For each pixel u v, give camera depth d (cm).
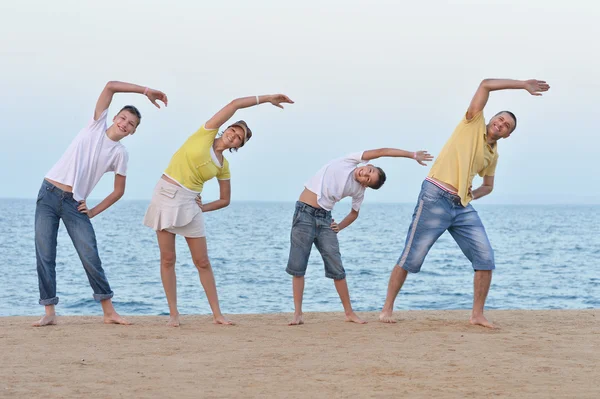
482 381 457
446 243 4341
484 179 731
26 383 444
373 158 714
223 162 695
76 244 690
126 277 2088
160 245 691
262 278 2102
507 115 693
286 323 727
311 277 2114
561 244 4262
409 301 1611
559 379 464
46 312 698
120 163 691
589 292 1822
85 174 681
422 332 661
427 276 2175
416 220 705
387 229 6575
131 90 684
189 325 704
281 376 471
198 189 686
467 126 692
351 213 731
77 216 686
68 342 594
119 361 518
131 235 4878
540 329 688
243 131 684
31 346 574
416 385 446
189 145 671
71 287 1783
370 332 661
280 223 7994
